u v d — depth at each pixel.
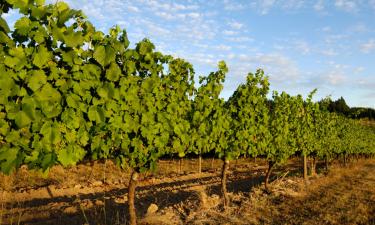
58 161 4.28
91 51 4.50
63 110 4.07
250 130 10.15
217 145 9.04
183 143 7.15
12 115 3.38
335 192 13.02
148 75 5.98
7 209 10.69
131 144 5.68
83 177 18.42
